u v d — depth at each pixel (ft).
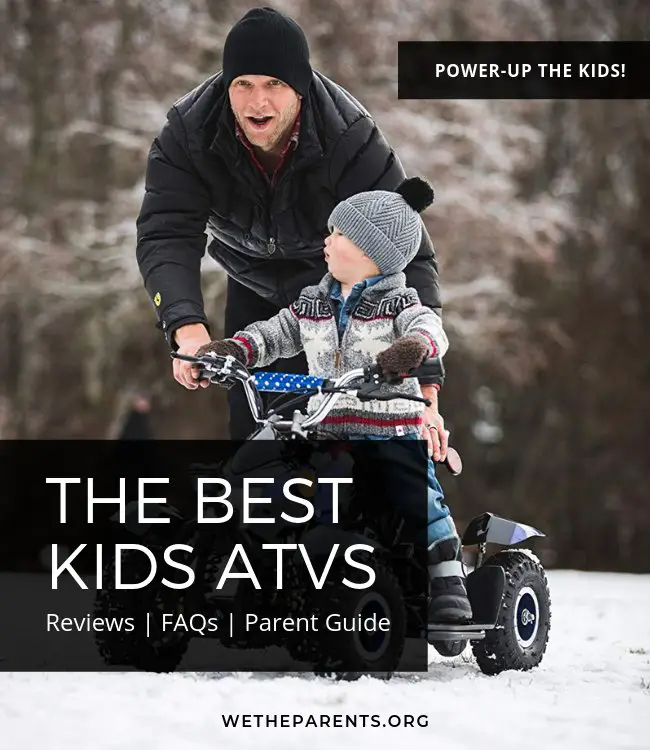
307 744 12.28
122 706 14.15
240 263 21.79
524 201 82.53
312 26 79.41
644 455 82.58
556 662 19.16
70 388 78.38
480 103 79.97
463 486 84.38
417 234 17.61
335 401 16.07
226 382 16.88
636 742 12.57
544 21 83.87
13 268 76.69
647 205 81.87
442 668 18.03
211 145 20.27
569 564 82.38
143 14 80.38
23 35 81.15
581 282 82.53
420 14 82.12
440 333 17.01
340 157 20.11
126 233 75.61
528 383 81.30
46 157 79.46
